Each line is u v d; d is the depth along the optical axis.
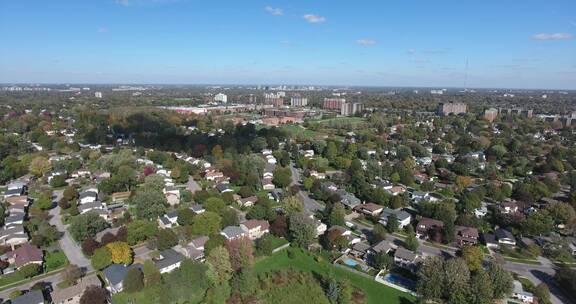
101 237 150.12
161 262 134.50
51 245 153.25
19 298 110.81
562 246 154.25
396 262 143.12
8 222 165.75
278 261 146.12
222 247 132.50
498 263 131.62
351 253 151.62
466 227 170.12
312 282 132.00
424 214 184.25
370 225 181.25
